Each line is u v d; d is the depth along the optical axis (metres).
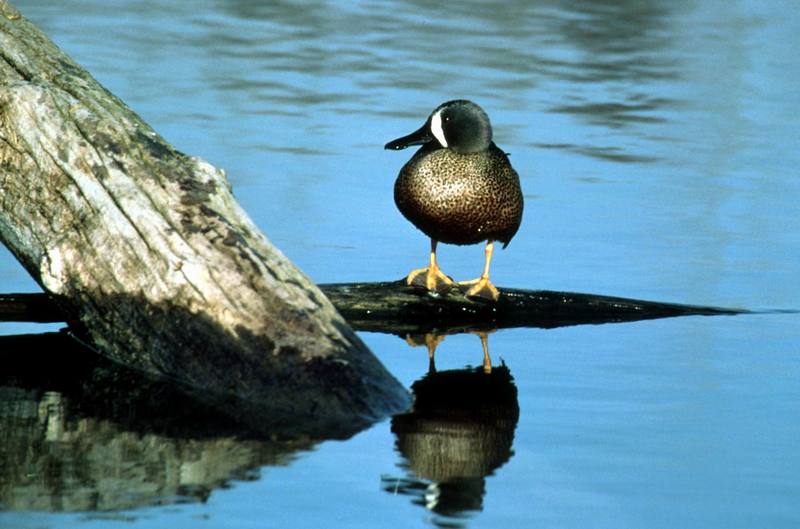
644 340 11.58
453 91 23.48
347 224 15.16
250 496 7.77
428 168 12.41
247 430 8.97
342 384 9.38
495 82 24.45
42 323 11.88
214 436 8.84
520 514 7.61
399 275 13.44
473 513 7.61
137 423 9.07
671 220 15.81
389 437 8.88
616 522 7.51
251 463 8.33
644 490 7.99
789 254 14.39
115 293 10.06
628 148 19.70
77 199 10.17
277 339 9.59
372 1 33.78
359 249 14.27
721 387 10.16
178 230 9.91
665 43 28.92
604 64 26.55
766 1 34.56
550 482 8.12
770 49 28.28
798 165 18.75
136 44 26.44
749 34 30.06
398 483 8.04
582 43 28.78
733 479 8.19
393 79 24.36
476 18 31.70
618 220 15.80
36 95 10.40
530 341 11.59
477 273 13.70
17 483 7.91
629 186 17.44
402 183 12.67
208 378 9.80
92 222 10.09
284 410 9.35
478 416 9.38
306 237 14.58
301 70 24.80
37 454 8.42
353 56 26.48
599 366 10.77
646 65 26.58
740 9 33.41
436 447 8.69
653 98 23.53
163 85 22.64
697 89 24.38
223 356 9.71
